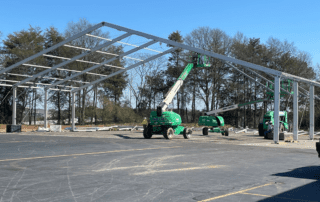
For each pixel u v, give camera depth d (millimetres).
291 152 16812
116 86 66562
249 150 17609
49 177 9023
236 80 60219
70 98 63062
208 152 16109
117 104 63062
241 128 52719
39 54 32688
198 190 7484
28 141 23422
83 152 15750
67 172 9859
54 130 42062
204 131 34312
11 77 54344
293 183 8422
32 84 39031
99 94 60062
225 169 10617
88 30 30719
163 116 26328
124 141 23828
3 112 58812
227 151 16797
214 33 55781
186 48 27641
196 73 59469
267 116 33219
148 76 66625
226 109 33875
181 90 62469
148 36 29250
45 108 41562
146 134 27250
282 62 57812
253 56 58438
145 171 10102
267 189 7668
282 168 10977
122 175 9375
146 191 7344
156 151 16375
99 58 54656
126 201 6473
